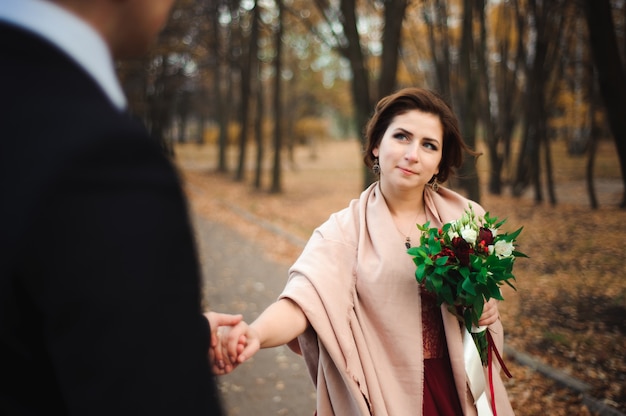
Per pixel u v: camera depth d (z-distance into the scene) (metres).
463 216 1.56
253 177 21.83
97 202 0.53
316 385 1.62
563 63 12.06
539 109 11.63
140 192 0.56
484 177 16.05
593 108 10.55
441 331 1.63
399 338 1.52
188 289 0.60
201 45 16.44
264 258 8.27
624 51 9.19
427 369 1.60
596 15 4.37
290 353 4.50
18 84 0.56
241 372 4.13
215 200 15.07
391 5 7.50
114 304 0.53
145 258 0.54
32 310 0.57
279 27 15.23
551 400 3.35
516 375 3.71
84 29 0.62
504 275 1.41
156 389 0.55
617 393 3.35
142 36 0.68
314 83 24.97
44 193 0.51
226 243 9.43
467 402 1.57
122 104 0.65
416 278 1.44
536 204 11.79
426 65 15.41
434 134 1.60
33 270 0.53
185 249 0.60
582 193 13.21
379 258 1.57
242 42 17.31
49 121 0.55
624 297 5.24
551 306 5.16
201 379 0.60
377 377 1.52
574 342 4.22
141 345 0.54
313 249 1.59
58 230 0.52
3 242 0.51
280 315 1.42
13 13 0.59
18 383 0.62
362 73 8.28
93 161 0.54
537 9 10.24
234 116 30.17
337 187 18.09
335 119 51.38
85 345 0.53
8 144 0.54
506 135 13.69
